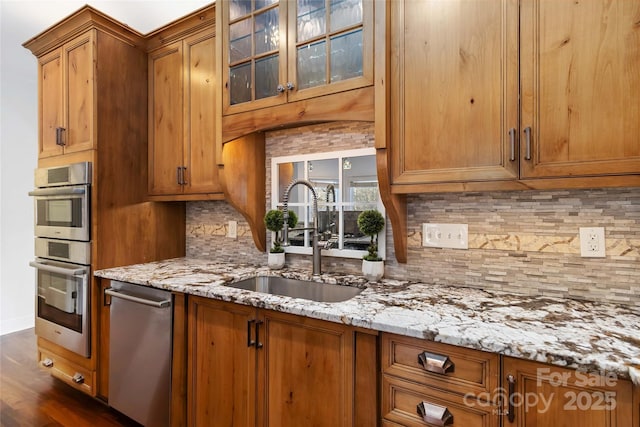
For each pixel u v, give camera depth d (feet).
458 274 4.99
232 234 7.50
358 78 4.55
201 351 5.10
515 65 3.73
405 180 4.36
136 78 7.38
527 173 3.68
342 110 4.66
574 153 3.47
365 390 3.69
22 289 11.37
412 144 4.32
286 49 5.11
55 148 7.45
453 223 5.02
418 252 5.29
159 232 7.76
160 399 5.54
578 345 2.87
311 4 4.99
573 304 4.03
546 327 3.29
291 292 5.96
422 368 3.37
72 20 6.81
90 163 6.64
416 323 3.44
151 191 7.45
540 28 3.61
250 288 6.07
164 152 7.24
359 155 5.84
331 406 3.94
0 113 10.95
